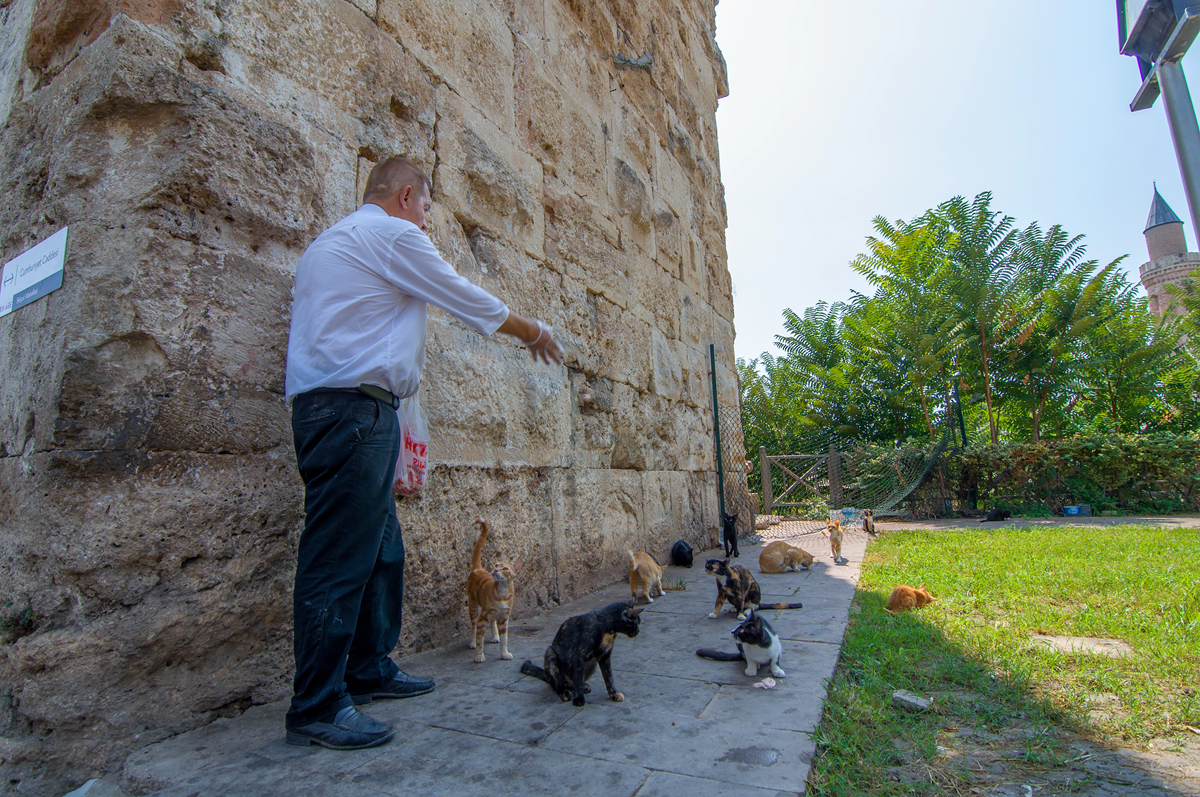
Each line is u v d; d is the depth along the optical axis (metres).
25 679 1.95
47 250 2.30
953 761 2.02
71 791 1.88
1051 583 4.92
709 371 8.44
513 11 4.82
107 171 2.31
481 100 4.30
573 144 5.48
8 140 2.62
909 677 2.85
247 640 2.40
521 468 4.25
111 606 2.04
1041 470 14.82
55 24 2.53
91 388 2.09
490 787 1.75
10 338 2.39
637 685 2.66
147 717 2.09
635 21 7.13
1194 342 22.31
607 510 5.39
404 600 3.18
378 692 2.50
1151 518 12.86
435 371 3.57
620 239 6.17
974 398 19.70
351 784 1.78
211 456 2.34
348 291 2.24
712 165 9.41
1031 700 2.51
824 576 5.68
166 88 2.36
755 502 9.92
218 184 2.45
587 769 1.85
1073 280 18.25
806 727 2.16
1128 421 21.12
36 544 2.02
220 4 2.65
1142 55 3.65
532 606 4.20
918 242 18.88
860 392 19.95
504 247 4.39
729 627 3.77
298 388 2.19
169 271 2.29
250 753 2.00
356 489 2.13
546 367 4.70
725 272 9.57
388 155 3.44
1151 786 1.85
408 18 3.71
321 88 3.08
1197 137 3.32
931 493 15.35
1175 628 3.46
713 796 1.67
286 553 2.55
